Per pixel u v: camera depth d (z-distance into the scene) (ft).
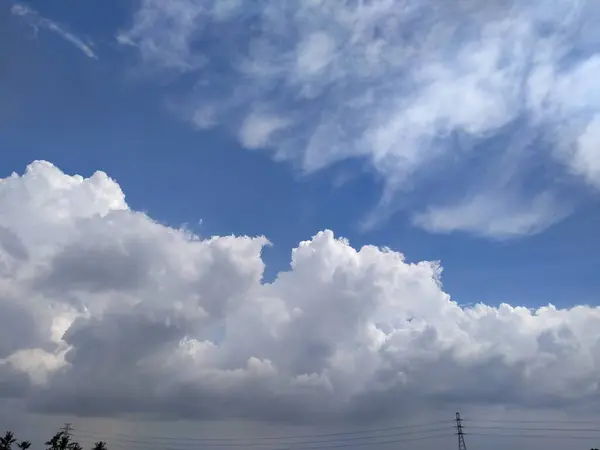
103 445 528.63
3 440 472.85
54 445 496.23
